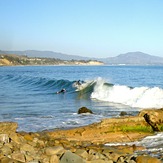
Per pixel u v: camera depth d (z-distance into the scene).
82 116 19.36
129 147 11.48
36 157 8.55
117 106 25.38
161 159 9.82
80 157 8.29
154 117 13.93
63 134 13.34
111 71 110.56
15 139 9.98
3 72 109.19
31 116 19.98
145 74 83.50
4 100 29.73
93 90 35.09
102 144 12.29
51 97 33.09
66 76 79.62
